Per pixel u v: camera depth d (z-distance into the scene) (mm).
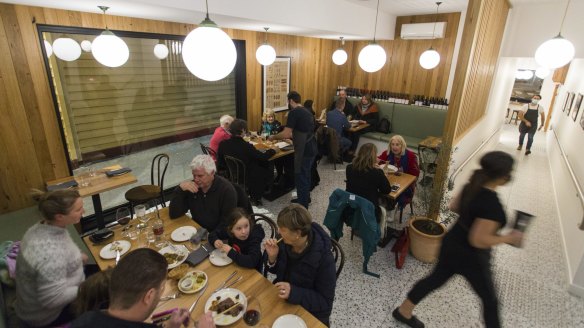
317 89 6422
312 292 1491
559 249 3109
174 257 1732
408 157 3330
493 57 4602
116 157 3910
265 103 5391
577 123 4129
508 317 2268
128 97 3818
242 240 1854
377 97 6344
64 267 1546
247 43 4746
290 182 4336
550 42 3051
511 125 9688
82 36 3080
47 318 1536
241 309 1370
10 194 2850
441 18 5273
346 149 5320
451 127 2842
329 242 1577
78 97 3340
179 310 1179
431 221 2838
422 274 2666
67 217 1564
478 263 1723
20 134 2803
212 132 4969
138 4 2434
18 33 2615
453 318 2234
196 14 2941
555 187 4516
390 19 5582
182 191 2195
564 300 2441
